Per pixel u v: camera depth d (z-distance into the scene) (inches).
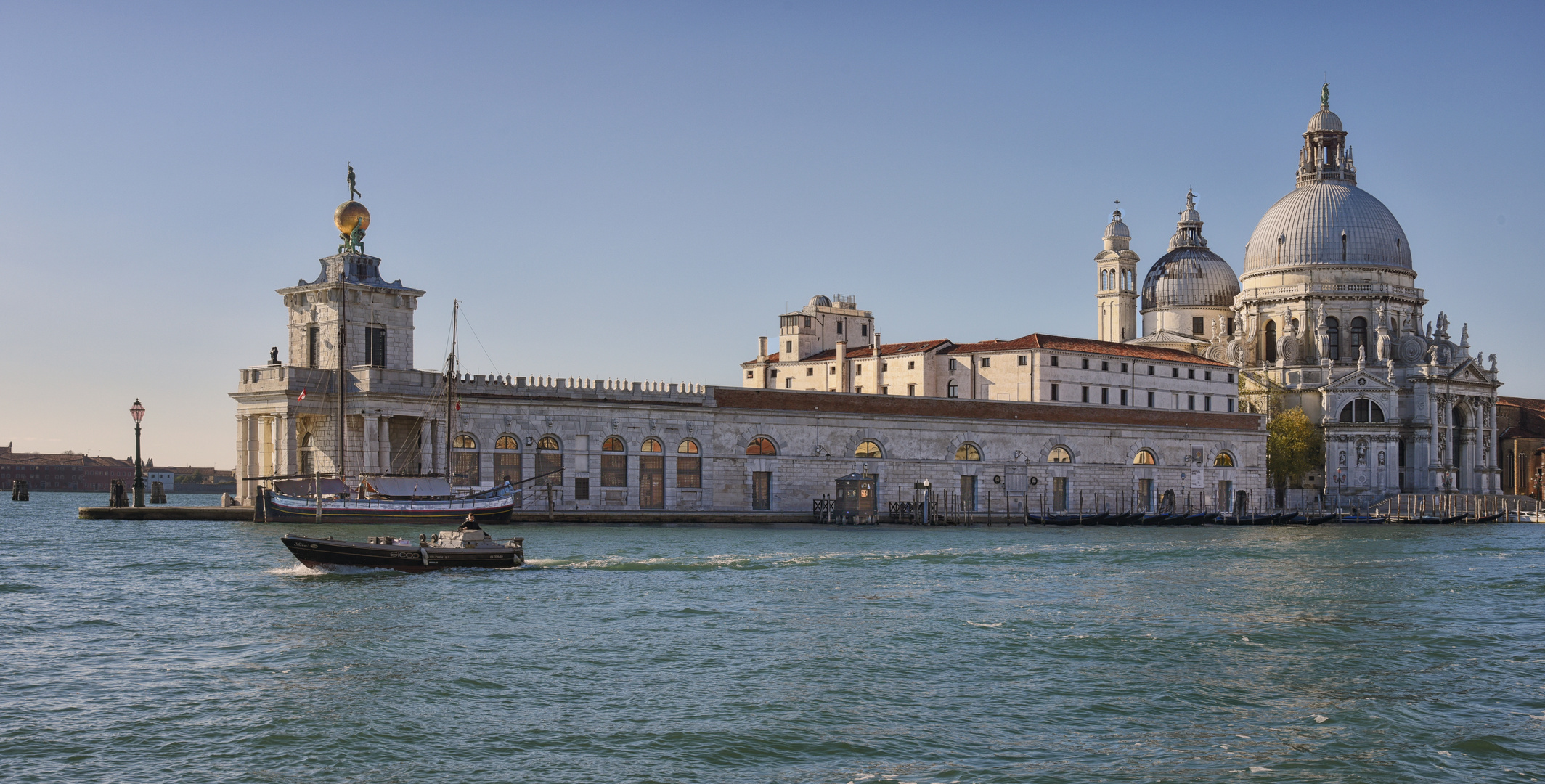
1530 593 2566.4
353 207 4362.7
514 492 4335.6
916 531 4436.5
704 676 1611.7
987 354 6043.3
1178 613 2186.3
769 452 4881.9
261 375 4205.2
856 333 7111.2
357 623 1940.2
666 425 4645.7
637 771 1242.0
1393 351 7347.4
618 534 3786.9
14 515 5541.3
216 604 2114.9
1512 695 1596.9
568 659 1695.4
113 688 1525.6
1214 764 1298.0
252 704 1455.5
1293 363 7347.4
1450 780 1262.3
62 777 1211.2
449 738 1333.7
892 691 1551.4
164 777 1213.1
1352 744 1370.6
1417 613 2242.9
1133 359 6240.2
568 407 4446.4
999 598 2326.5
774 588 2399.1
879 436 5103.3
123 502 4621.1
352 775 1224.8
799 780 1224.8
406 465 4276.6
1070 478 5580.7
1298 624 2085.4
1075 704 1509.6
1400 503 6737.2
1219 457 6181.1
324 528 3624.5
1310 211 7504.9
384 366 4365.2
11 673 1601.9
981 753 1317.7
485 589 2303.2
